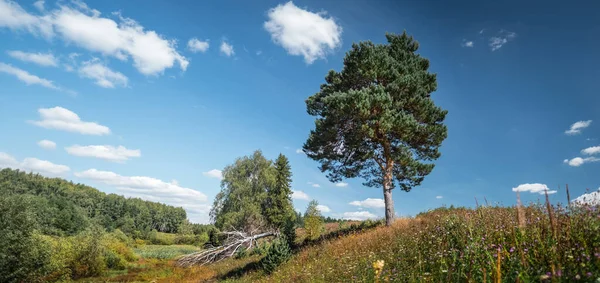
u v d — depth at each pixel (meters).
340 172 20.53
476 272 5.09
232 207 46.16
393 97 18.22
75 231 57.34
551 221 4.74
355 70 19.38
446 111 19.28
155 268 33.91
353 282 7.77
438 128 18.25
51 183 112.94
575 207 5.26
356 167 19.94
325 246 15.91
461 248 6.65
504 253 5.15
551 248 4.54
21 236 20.16
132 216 124.75
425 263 6.81
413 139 18.73
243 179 48.56
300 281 10.88
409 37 20.97
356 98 16.45
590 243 4.49
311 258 14.45
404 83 17.84
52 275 25.17
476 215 8.50
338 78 20.62
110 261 33.19
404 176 18.58
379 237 12.91
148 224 127.62
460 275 5.30
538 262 4.55
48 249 22.53
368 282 7.06
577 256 4.19
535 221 5.84
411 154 17.75
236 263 26.05
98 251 30.02
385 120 16.77
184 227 94.12
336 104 17.17
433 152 19.19
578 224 4.96
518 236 5.57
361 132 17.52
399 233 12.26
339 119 18.30
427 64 21.19
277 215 45.59
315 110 21.55
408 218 17.41
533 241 5.15
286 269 14.25
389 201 18.73
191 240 87.94
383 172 19.25
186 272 28.20
